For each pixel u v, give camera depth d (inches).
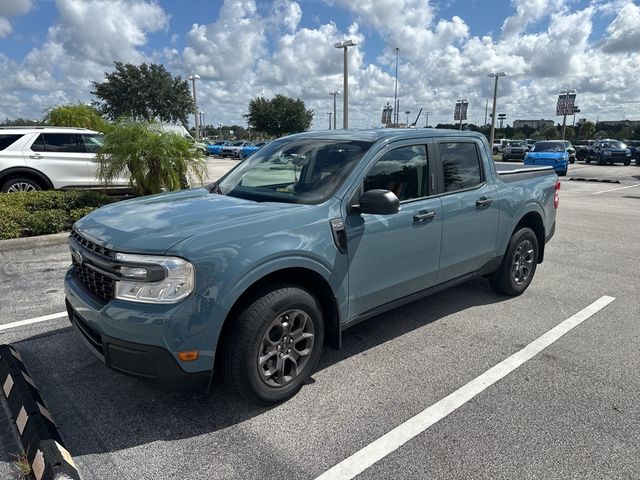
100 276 113.9
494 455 105.4
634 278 235.6
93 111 630.5
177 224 116.6
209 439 111.1
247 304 113.8
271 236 116.5
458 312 188.9
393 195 127.5
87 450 106.9
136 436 112.0
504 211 187.5
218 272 106.4
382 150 146.1
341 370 142.8
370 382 136.0
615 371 142.3
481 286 221.6
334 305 131.6
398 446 108.5
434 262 160.9
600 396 128.7
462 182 172.7
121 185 405.7
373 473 100.2
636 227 369.7
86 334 118.5
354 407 123.9
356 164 140.3
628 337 166.2
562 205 494.6
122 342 105.4
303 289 122.7
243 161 179.9
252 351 113.3
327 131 170.1
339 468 101.8
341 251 129.6
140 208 134.9
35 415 108.3
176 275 103.4
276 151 167.2
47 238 291.3
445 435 112.3
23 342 159.5
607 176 919.7
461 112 1809.8
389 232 142.6
